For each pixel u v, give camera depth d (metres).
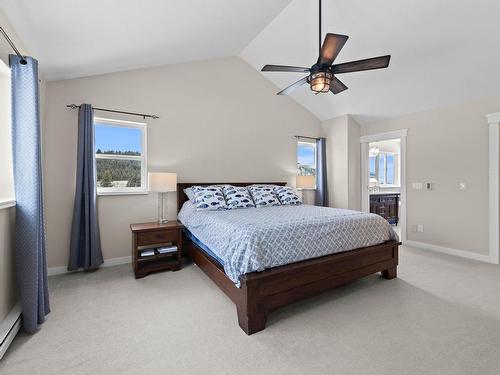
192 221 3.07
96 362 1.51
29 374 1.41
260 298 1.86
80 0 1.78
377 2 2.60
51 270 2.90
